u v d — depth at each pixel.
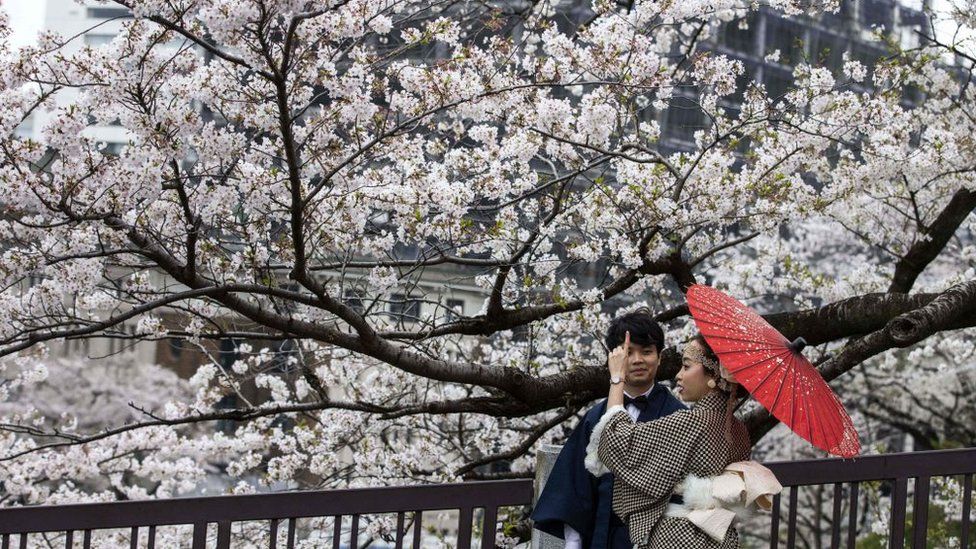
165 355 19.92
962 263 12.55
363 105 4.81
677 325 8.28
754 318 3.44
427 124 5.99
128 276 5.69
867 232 7.54
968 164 6.32
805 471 4.11
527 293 6.07
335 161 5.19
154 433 7.77
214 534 7.21
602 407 3.49
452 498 3.75
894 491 4.32
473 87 5.05
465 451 7.68
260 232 5.01
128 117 4.28
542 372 7.50
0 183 4.15
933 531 9.16
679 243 6.12
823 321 6.59
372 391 7.26
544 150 6.56
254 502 3.46
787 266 7.93
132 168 4.35
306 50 4.54
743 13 6.32
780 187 5.68
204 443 7.66
